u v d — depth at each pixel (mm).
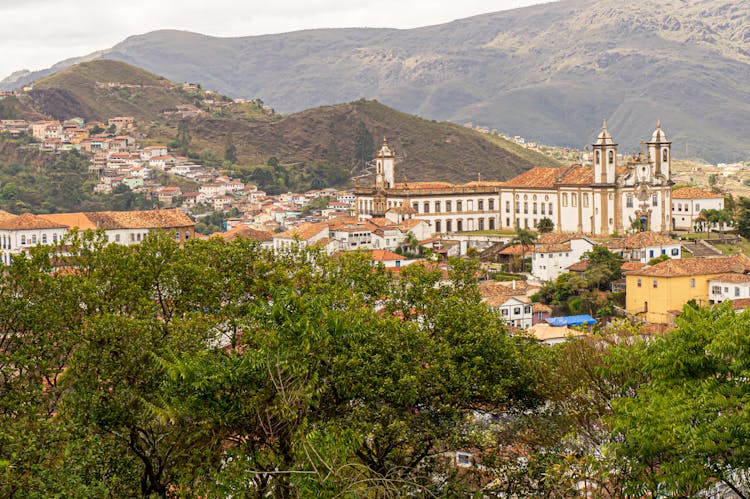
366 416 48062
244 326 53156
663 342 43906
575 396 53344
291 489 40844
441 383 52656
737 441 36500
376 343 52031
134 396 44719
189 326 51312
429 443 51469
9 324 54594
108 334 47125
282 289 45656
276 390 41719
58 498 37688
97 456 42844
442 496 47094
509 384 54719
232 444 48281
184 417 41875
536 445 53312
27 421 42906
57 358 53438
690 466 37312
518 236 199625
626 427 40000
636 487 39688
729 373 41219
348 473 38906
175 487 48375
